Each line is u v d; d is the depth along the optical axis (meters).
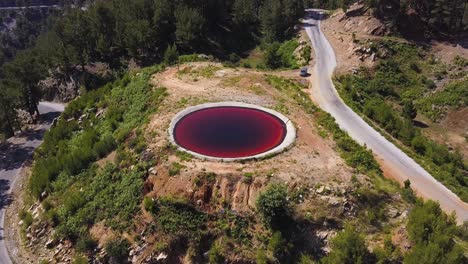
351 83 84.06
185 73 80.00
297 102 68.94
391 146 60.66
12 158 84.38
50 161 67.88
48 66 115.19
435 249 35.34
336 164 52.00
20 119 104.75
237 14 126.81
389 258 38.88
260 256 42.31
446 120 81.44
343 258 38.28
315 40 106.75
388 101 84.50
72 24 112.00
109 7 121.62
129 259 46.53
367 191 47.56
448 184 53.12
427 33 105.12
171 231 45.81
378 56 95.69
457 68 93.38
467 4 107.81
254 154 54.06
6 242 57.06
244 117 63.75
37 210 59.50
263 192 46.03
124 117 70.06
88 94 87.44
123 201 51.62
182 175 49.84
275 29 121.19
